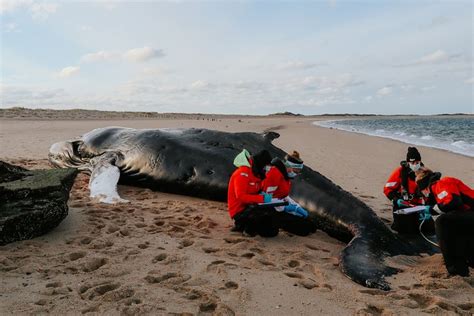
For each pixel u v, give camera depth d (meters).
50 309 3.27
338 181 9.88
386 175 10.88
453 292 3.86
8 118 38.00
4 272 3.93
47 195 5.09
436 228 4.32
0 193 4.87
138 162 7.99
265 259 4.57
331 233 5.77
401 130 39.12
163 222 5.76
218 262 4.41
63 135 19.78
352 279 4.14
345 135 27.95
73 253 4.45
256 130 32.19
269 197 5.35
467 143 21.03
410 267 4.50
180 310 3.32
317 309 3.47
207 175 7.32
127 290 3.63
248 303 3.51
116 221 5.62
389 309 3.48
